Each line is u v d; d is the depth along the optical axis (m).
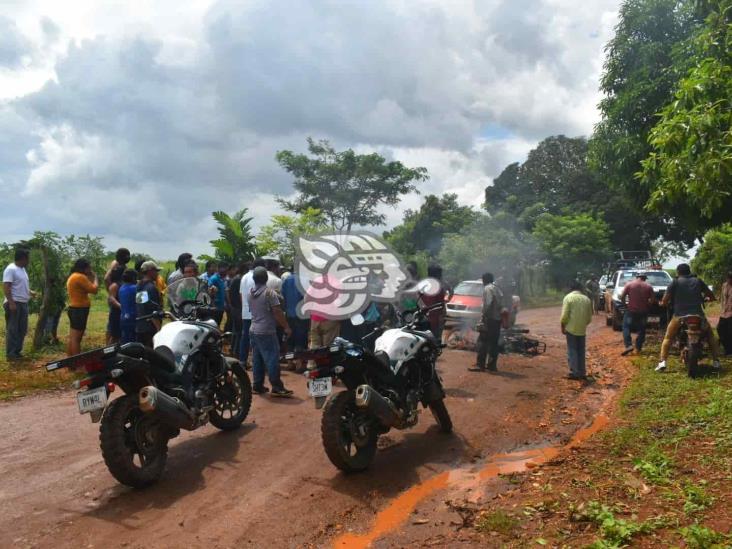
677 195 8.03
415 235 44.12
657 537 4.07
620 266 31.67
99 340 13.35
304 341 10.82
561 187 51.91
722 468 5.30
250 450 6.46
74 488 5.38
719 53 9.12
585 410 8.38
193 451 6.42
